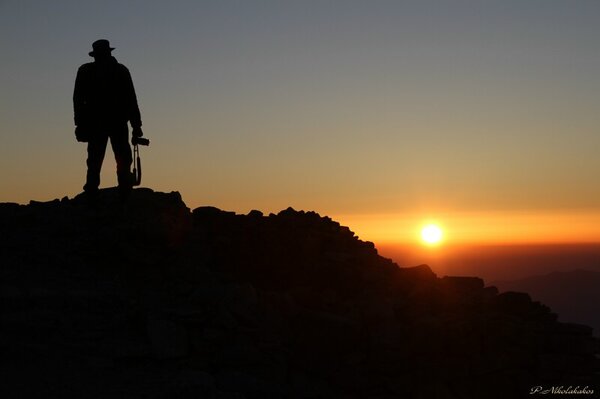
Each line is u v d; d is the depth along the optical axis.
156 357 10.90
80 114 15.16
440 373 12.63
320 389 12.19
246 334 11.89
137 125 15.41
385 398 12.42
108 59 15.24
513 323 13.30
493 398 12.91
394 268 15.18
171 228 14.14
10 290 11.94
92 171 15.45
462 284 14.94
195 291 12.66
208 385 9.63
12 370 9.91
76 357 10.57
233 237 14.77
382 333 12.57
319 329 12.52
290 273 14.36
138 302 12.34
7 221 15.02
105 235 14.11
